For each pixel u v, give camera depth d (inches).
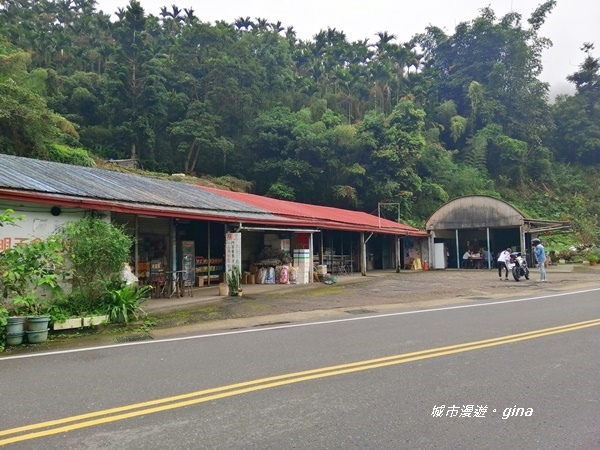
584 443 133.2
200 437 138.5
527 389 180.9
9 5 2618.1
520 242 1115.3
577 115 2391.7
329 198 1536.7
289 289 622.8
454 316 375.2
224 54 1708.9
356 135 1526.8
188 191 681.0
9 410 165.8
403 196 1478.8
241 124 1716.3
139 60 1553.9
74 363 239.6
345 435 139.0
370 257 1112.2
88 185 479.8
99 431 144.3
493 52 2226.9
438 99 2320.4
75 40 2447.1
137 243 552.4
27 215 385.7
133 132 1472.7
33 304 335.6
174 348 270.4
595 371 205.6
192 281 643.5
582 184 2154.3
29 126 973.2
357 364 221.0
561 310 394.3
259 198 872.3
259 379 198.2
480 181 1881.2
